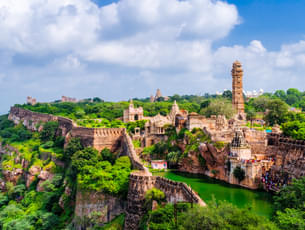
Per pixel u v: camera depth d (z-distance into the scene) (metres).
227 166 101.75
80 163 106.88
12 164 164.12
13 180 155.12
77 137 129.25
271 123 171.62
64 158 128.38
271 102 172.88
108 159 116.44
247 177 92.88
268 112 174.62
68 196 105.31
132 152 102.38
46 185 120.25
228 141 108.62
